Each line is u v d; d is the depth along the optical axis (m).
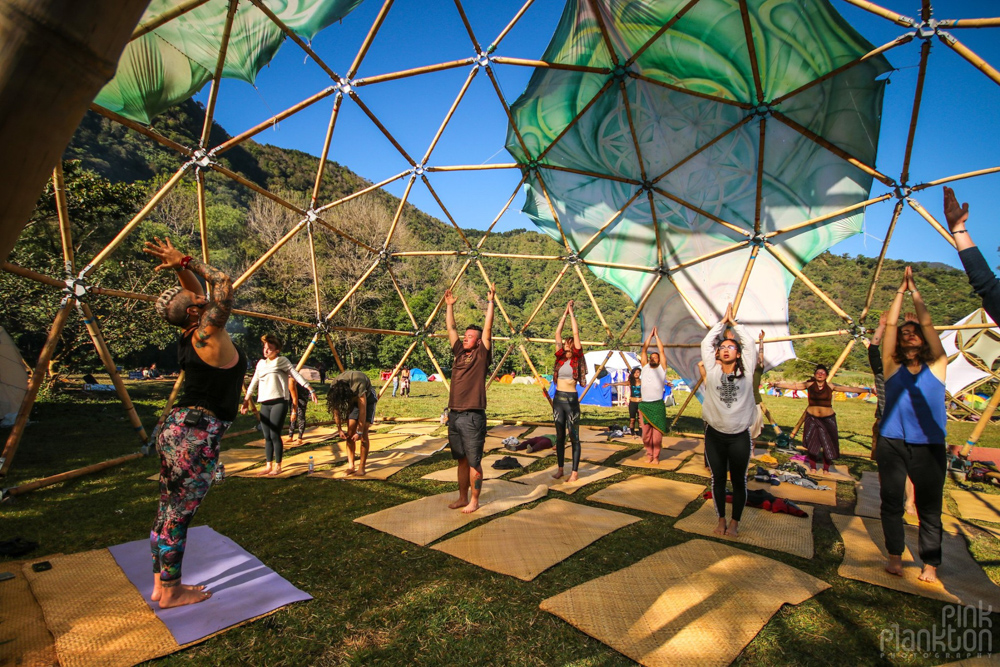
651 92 7.51
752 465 7.65
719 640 2.75
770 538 4.44
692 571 3.64
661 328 10.95
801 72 6.55
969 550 4.36
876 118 6.77
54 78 0.90
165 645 2.65
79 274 6.35
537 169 9.22
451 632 2.86
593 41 6.66
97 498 5.43
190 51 5.95
